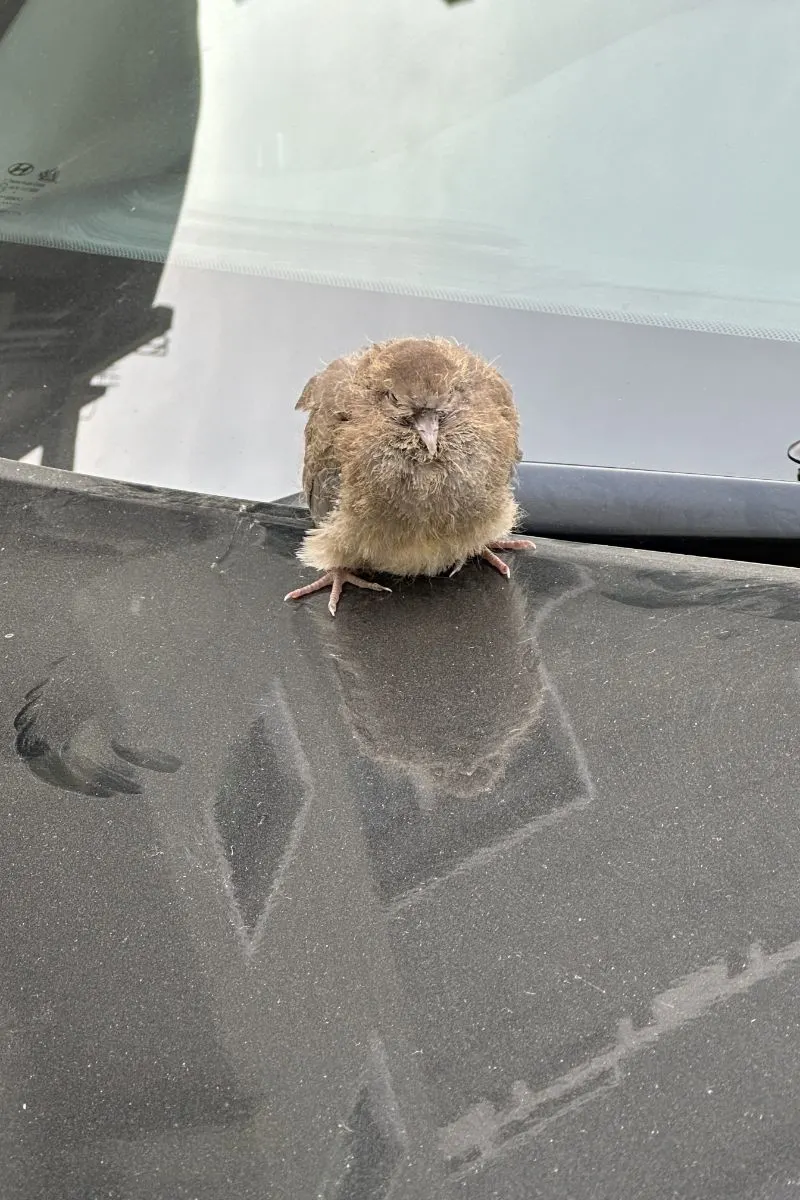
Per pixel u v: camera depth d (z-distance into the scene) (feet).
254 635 1.96
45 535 2.07
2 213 2.44
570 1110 1.57
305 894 1.71
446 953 1.67
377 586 2.07
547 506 2.15
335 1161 1.53
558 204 2.37
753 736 1.81
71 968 1.67
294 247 2.41
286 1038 1.62
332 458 2.21
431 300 2.35
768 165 2.32
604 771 1.79
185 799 1.78
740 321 2.28
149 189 2.46
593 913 1.69
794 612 1.93
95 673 1.91
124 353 2.31
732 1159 1.50
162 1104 1.60
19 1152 1.57
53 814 1.77
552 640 1.93
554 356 2.28
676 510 2.11
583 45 2.38
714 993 1.63
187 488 2.22
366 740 1.84
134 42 2.47
